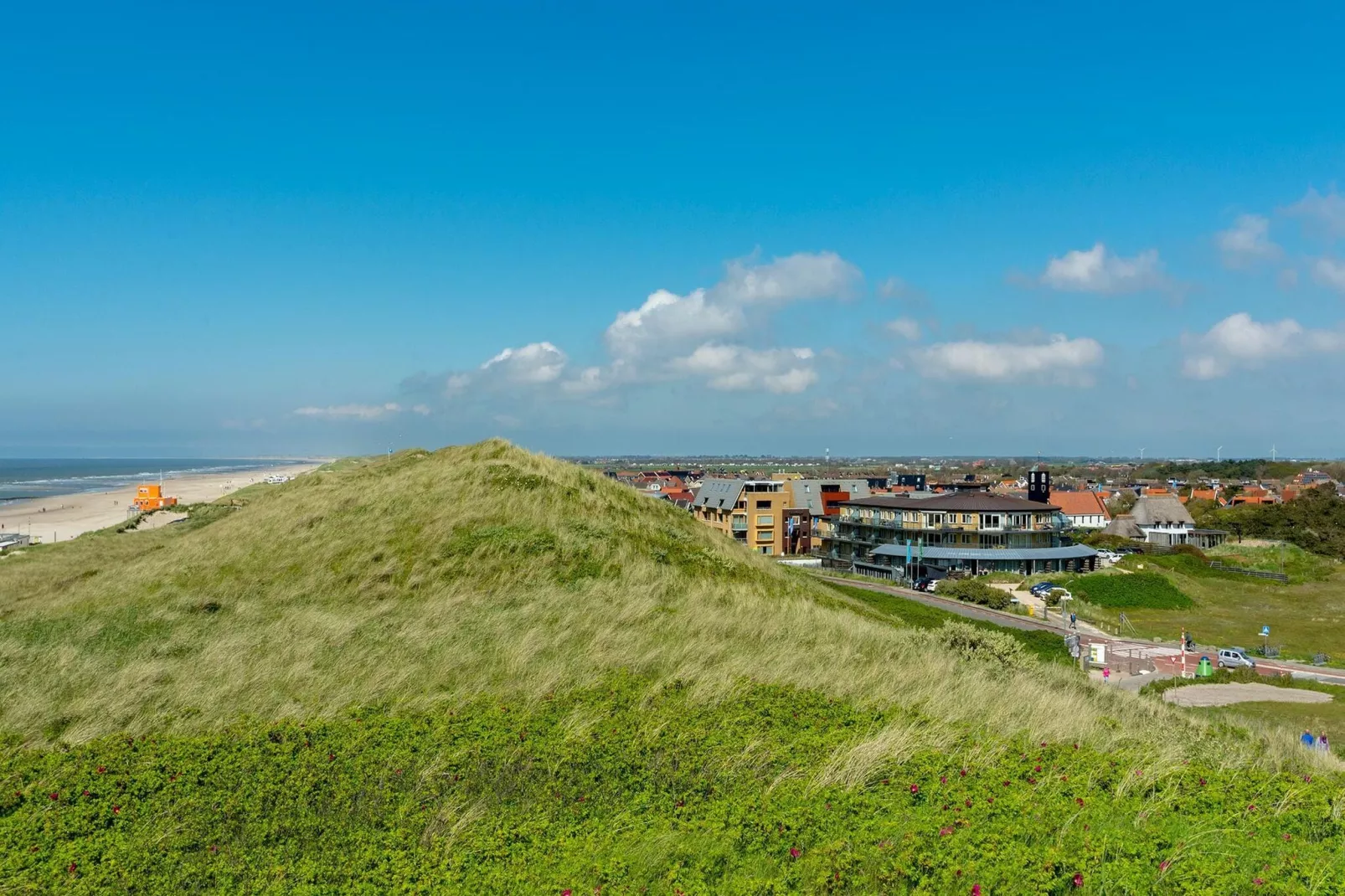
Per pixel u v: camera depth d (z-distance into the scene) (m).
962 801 9.73
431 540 25.41
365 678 15.42
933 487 136.38
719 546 31.28
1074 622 54.31
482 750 11.42
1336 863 8.34
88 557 35.28
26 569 32.50
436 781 10.53
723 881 8.20
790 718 13.06
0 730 12.81
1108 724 13.73
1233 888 7.73
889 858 8.35
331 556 24.80
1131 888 7.81
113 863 8.53
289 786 10.32
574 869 8.34
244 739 12.02
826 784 10.29
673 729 12.34
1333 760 13.60
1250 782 10.45
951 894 7.86
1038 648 47.00
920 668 17.08
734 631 19.48
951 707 14.09
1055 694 16.38
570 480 31.61
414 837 9.15
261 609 21.08
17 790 10.27
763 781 10.53
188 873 8.37
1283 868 8.13
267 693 14.49
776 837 8.91
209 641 18.12
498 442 35.03
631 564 24.75
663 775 10.72
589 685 14.84
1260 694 41.00
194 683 14.90
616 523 28.30
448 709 13.45
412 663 16.31
